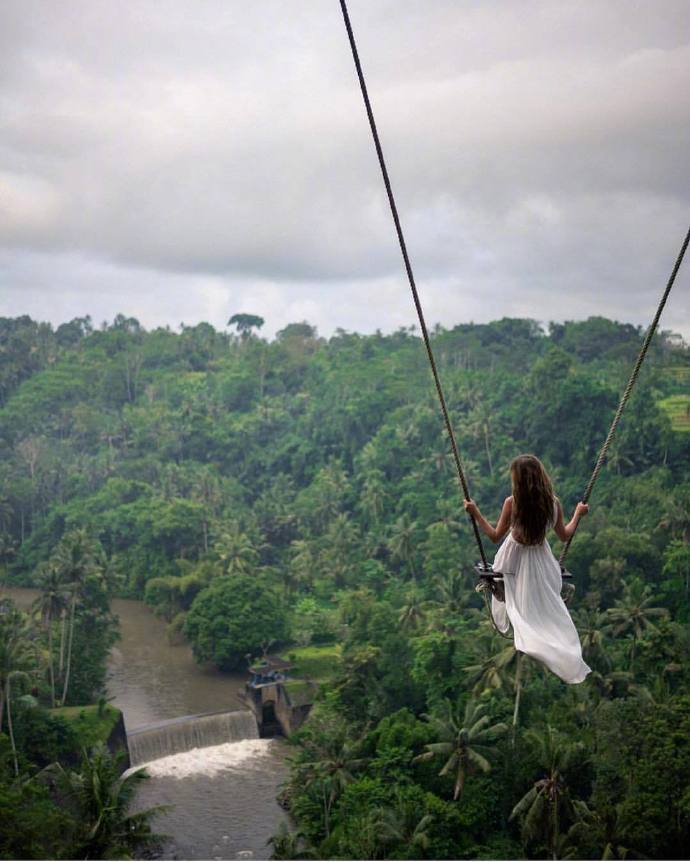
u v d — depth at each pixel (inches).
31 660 3405.5
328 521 6127.0
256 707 3334.2
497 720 2625.5
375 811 2230.6
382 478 6190.9
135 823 2161.7
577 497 5551.2
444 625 3531.0
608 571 4013.3
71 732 2940.5
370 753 2679.6
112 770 2208.4
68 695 3528.5
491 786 2340.1
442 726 2402.8
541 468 263.9
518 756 2399.1
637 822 1945.1
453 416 6550.2
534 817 2127.2
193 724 3248.0
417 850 2096.5
